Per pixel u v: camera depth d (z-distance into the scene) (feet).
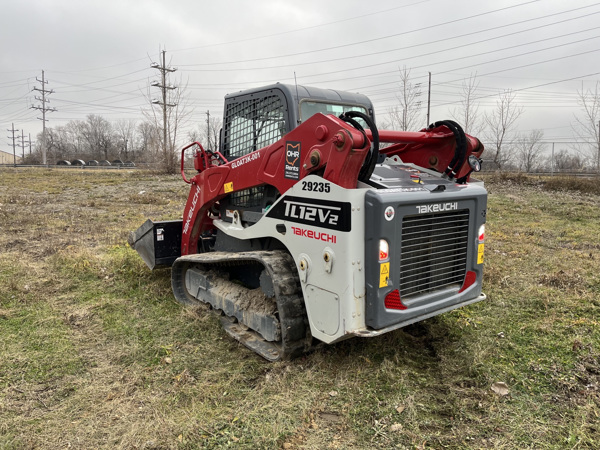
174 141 90.33
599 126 74.84
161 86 90.68
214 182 14.56
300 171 10.68
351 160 9.31
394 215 9.49
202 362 11.50
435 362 11.50
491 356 11.60
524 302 15.40
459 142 11.77
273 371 10.84
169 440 8.43
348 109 13.37
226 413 9.34
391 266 9.64
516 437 8.46
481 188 11.80
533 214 36.70
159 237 17.24
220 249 15.60
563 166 89.30
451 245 11.23
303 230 10.52
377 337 12.40
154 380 10.64
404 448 8.23
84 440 8.49
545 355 11.63
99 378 10.77
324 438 8.54
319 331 10.30
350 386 10.18
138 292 16.79
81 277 18.39
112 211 38.17
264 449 8.25
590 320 13.71
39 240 25.57
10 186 59.57
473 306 15.19
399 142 11.94
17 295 16.07
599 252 22.71
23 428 8.84
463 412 9.25
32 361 11.53
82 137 254.27
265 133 13.23
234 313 13.10
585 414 9.03
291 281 11.09
